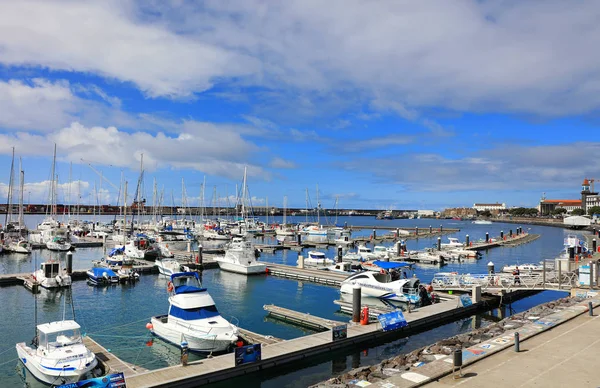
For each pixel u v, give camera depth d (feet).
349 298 148.15
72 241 314.35
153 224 439.22
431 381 59.67
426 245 362.53
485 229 636.89
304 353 85.51
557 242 396.57
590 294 123.95
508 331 85.56
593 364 64.90
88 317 123.65
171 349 96.02
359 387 61.52
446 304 126.11
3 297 149.38
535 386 56.44
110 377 63.67
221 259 212.64
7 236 307.99
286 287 172.24
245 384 77.25
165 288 165.99
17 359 88.74
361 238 388.98
